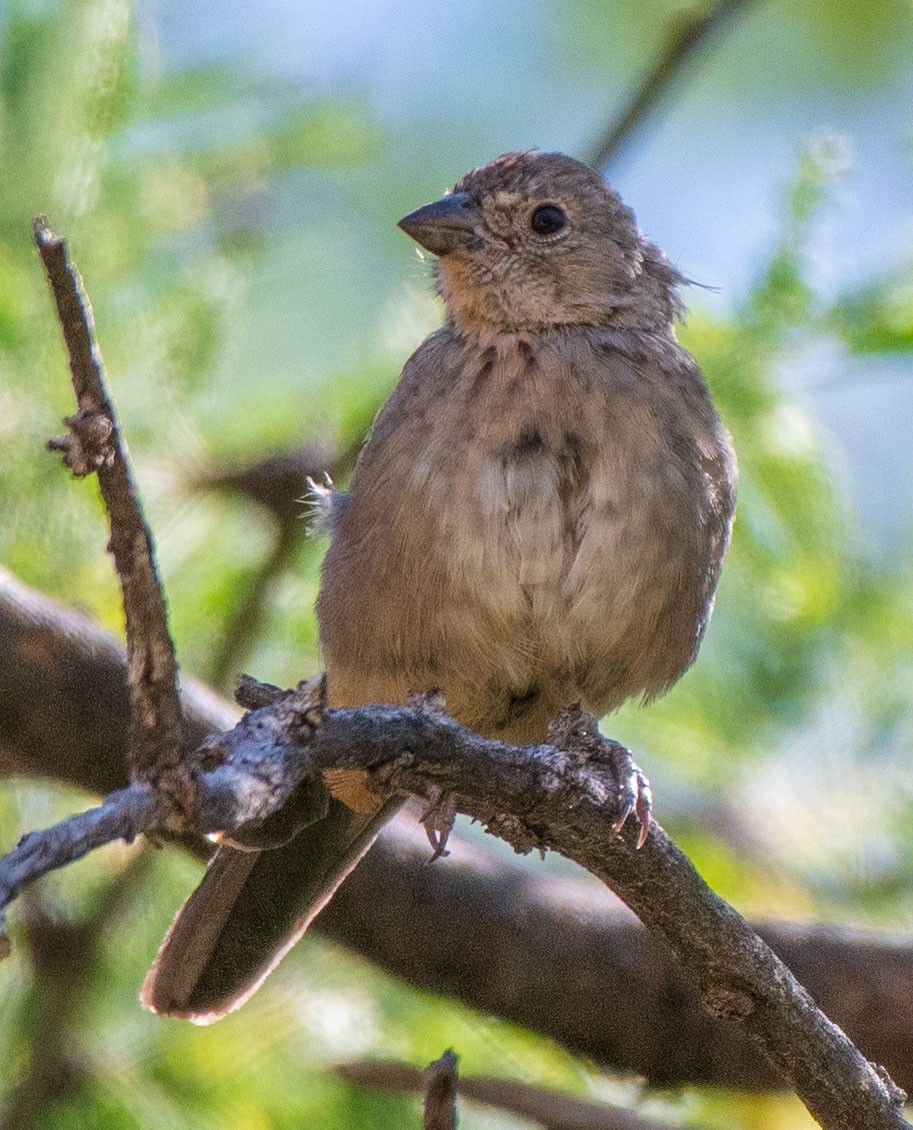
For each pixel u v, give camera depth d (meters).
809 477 10.48
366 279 13.16
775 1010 7.22
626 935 10.06
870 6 15.06
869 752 10.95
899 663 10.91
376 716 6.39
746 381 10.27
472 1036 10.36
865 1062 7.35
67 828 4.80
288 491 10.11
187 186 10.67
